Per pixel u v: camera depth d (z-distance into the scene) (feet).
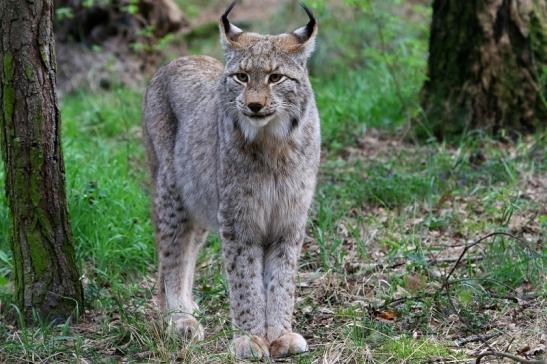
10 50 31.73
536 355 27.35
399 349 28.30
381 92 56.49
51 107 32.55
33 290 33.06
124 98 61.11
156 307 34.71
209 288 36.01
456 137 49.14
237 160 29.91
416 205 41.57
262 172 29.86
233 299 30.60
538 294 32.01
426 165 45.85
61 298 33.30
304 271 36.88
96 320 33.65
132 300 35.29
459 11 49.52
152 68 68.18
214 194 32.09
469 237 38.45
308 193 30.63
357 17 67.41
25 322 33.06
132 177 46.57
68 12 60.75
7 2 31.45
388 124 52.85
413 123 51.08
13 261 33.86
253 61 29.32
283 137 29.63
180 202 34.40
